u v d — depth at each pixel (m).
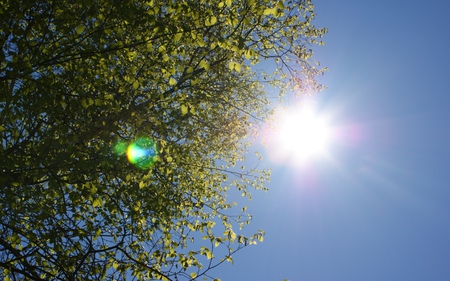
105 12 8.27
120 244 8.30
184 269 8.91
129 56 9.05
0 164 7.45
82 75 8.20
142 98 9.89
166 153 10.23
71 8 8.51
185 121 13.24
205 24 8.83
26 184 7.80
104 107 8.34
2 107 8.20
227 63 12.85
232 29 12.20
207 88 13.18
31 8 7.72
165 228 11.41
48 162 7.96
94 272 8.02
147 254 9.41
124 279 8.66
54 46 8.08
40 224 8.00
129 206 9.81
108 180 9.35
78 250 8.12
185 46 12.31
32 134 8.39
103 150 8.07
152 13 8.41
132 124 9.27
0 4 7.30
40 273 8.05
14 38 7.43
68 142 8.12
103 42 8.16
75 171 8.05
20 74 7.27
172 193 11.52
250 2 8.48
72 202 8.36
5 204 7.55
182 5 8.20
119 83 8.89
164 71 8.90
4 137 7.91
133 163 8.77
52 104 7.91
